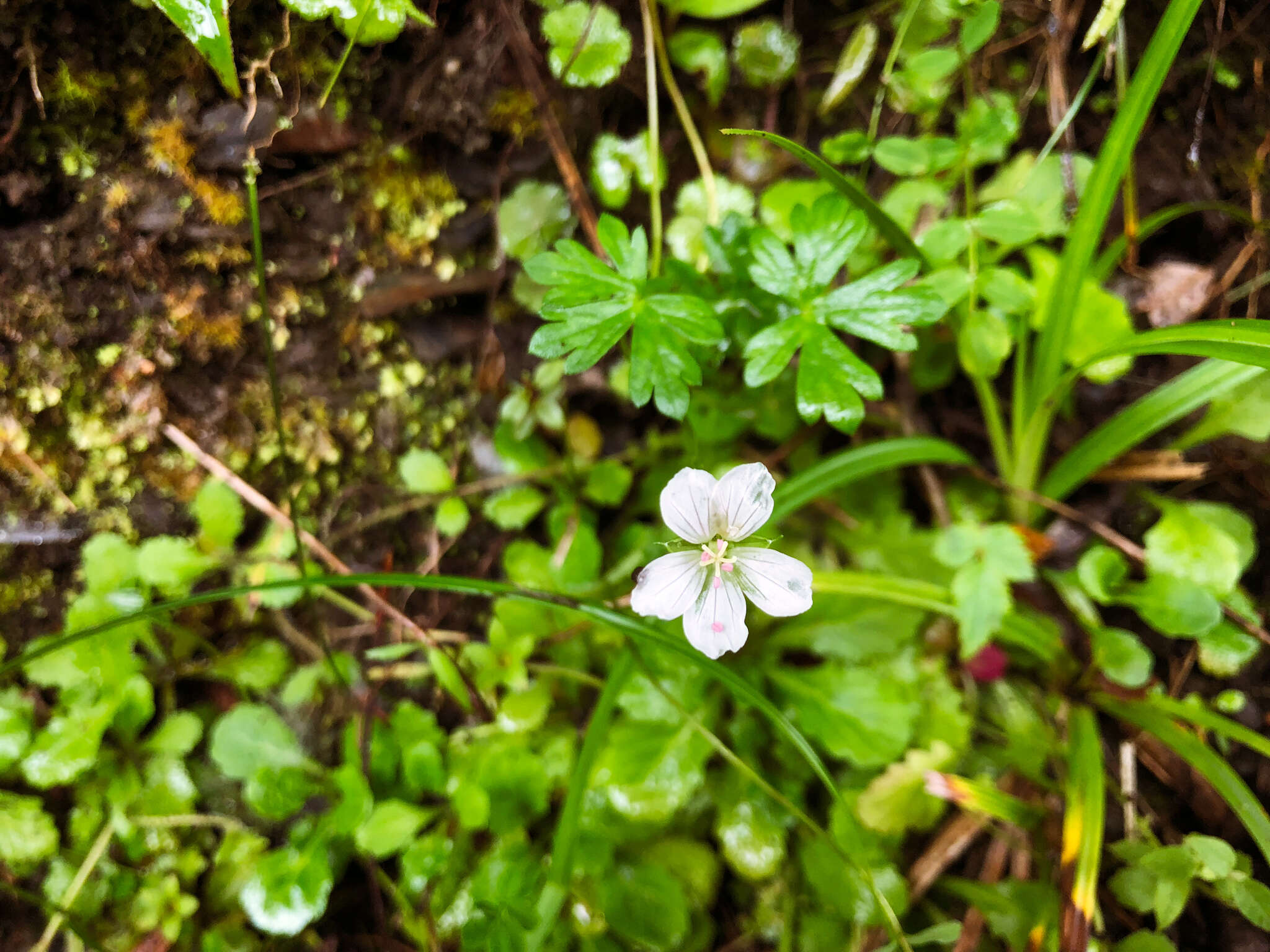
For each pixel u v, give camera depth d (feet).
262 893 0.52
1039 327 0.55
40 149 0.50
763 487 0.45
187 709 0.58
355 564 0.60
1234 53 0.59
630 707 0.56
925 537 0.60
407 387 0.61
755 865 0.54
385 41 0.52
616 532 0.63
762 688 0.59
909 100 0.60
